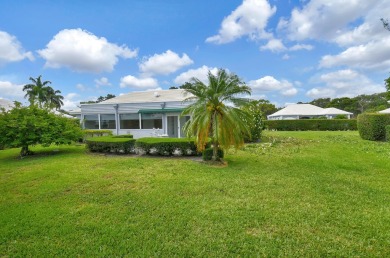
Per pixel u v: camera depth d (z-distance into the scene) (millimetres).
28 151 13789
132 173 8172
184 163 9727
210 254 3395
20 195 6094
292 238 3762
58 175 8031
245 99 9367
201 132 9000
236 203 5207
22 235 4031
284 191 5965
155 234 3957
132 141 13141
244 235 3877
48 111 14250
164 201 5406
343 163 9297
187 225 4246
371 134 17156
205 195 5777
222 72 9367
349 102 62469
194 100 9938
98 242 3754
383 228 4027
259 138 17359
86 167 9328
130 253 3453
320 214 4582
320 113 42438
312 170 8242
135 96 27391
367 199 5375
